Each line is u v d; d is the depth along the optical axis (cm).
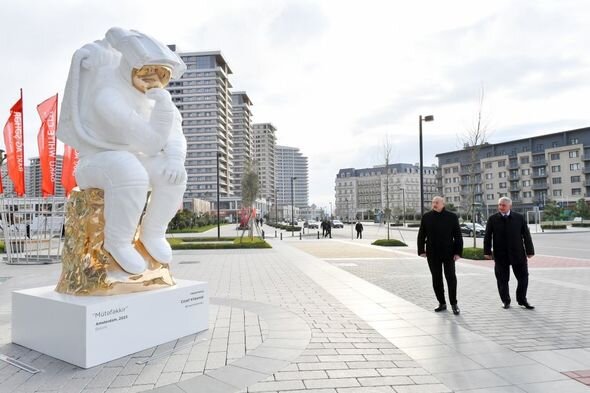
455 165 8294
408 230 4750
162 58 505
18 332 493
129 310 456
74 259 493
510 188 7456
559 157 6844
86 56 517
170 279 536
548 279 1012
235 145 12069
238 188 11819
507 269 710
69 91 523
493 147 7862
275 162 14088
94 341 421
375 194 11306
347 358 441
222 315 634
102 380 382
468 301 758
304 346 481
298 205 15200
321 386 366
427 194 11700
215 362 426
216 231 4369
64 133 535
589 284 938
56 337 444
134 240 526
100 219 491
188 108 9875
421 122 1930
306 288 891
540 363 428
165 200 525
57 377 391
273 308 684
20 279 1105
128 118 488
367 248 2092
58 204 1661
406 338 518
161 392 352
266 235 3869
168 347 475
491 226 723
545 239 2905
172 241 2294
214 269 1242
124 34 497
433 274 682
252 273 1145
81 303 430
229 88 11231
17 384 375
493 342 502
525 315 646
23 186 1497
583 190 6525
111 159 480
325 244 2452
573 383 374
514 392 355
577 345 492
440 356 450
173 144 532
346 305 714
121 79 519
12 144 1484
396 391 357
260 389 359
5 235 1488
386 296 796
